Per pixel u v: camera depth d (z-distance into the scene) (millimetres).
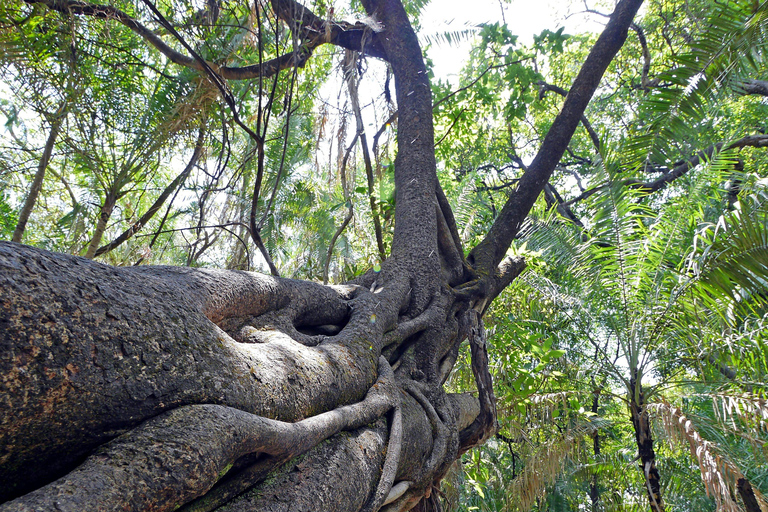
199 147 6215
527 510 6285
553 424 7090
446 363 4812
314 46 6434
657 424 6527
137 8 5375
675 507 8711
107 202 6023
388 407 3141
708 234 6410
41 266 1569
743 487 5340
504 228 6562
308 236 7988
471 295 5438
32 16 5047
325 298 3695
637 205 7203
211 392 1936
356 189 6695
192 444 1658
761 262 5613
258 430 1947
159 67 6918
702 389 6969
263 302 3053
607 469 8586
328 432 2488
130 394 1668
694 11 9297
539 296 7949
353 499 2455
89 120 5879
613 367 7191
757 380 6375
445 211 6020
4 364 1357
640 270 6977
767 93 8258
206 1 5480
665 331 6832
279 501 2076
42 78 5227
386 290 4504
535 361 7102
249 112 7098
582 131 15414
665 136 5172
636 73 14531
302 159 7887
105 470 1476
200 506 1840
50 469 1602
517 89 8391
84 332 1572
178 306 2049
